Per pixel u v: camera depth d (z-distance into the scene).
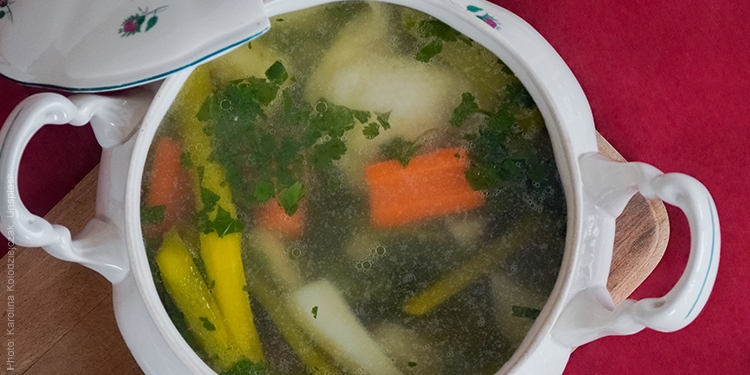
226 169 0.59
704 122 0.72
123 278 0.57
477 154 0.59
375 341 0.59
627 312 0.53
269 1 0.55
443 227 0.60
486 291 0.59
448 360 0.58
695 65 0.72
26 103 0.51
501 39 0.55
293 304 0.59
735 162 0.72
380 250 0.60
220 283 0.58
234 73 0.59
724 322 0.72
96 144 0.69
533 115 0.58
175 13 0.51
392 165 0.60
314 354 0.59
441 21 0.58
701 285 0.51
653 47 0.72
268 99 0.59
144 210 0.57
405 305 0.59
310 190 0.60
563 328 0.56
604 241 0.57
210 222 0.58
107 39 0.52
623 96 0.72
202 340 0.58
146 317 0.57
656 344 0.72
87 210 0.66
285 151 0.60
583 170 0.57
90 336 0.66
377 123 0.60
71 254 0.54
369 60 0.60
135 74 0.52
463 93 0.59
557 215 0.58
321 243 0.60
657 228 0.65
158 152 0.57
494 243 0.59
